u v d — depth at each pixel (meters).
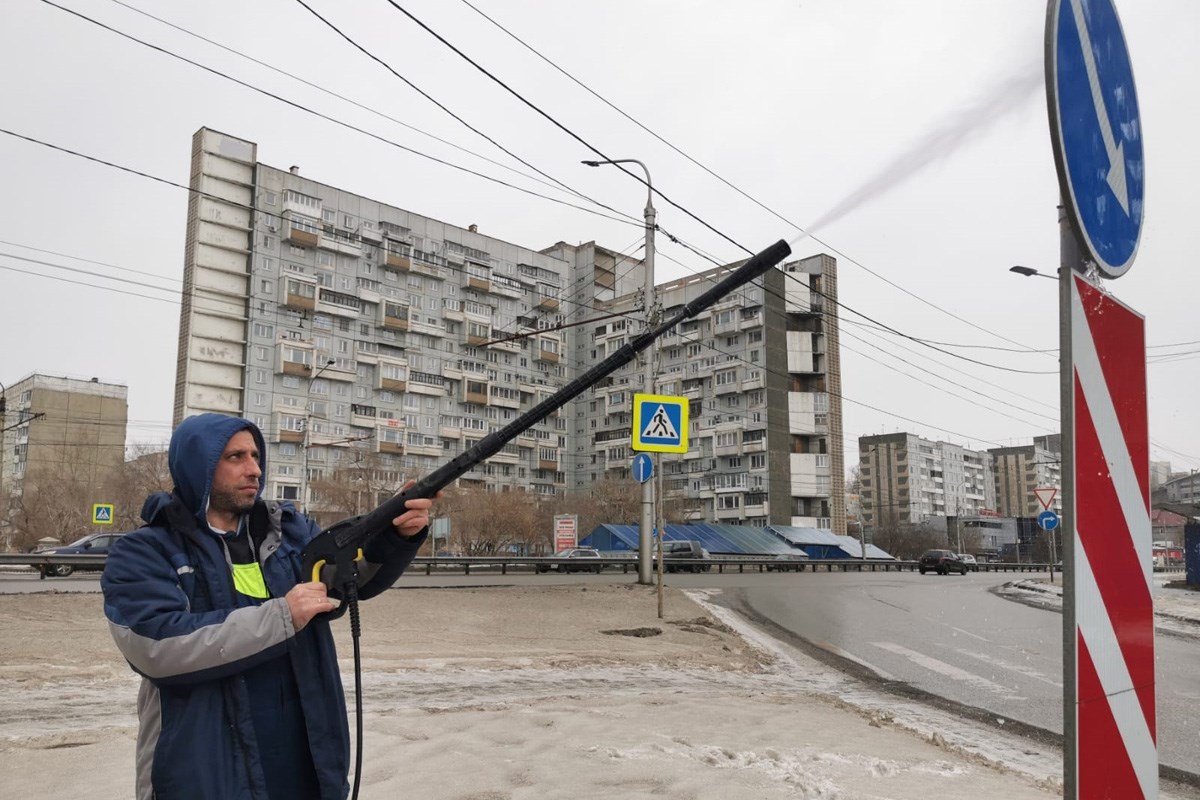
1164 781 5.84
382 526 2.44
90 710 6.70
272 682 2.27
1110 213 2.32
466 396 83.44
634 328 85.31
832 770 5.00
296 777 2.27
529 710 6.68
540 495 84.25
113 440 98.38
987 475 175.75
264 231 70.94
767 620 16.36
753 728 6.20
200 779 2.11
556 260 93.06
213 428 2.35
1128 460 2.25
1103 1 2.38
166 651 2.09
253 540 2.46
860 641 13.56
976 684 9.70
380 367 77.56
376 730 5.82
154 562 2.21
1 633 10.66
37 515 67.06
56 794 4.41
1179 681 10.06
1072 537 2.03
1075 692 1.97
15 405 97.25
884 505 148.50
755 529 68.44
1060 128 2.13
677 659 10.60
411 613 14.16
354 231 76.69
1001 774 5.25
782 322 81.31
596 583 24.39
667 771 4.80
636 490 71.50
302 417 72.12
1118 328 2.29
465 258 84.56
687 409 14.51
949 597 24.02
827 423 81.75
